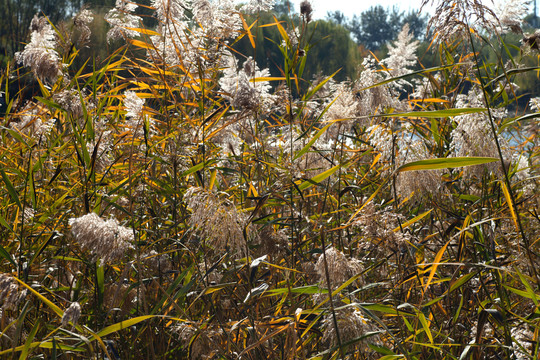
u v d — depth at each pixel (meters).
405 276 2.79
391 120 4.20
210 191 2.44
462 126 2.97
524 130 4.95
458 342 2.87
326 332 2.19
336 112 3.83
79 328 2.16
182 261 3.36
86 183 2.94
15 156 3.59
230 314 3.19
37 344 2.03
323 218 3.65
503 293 2.74
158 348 2.95
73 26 4.54
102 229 2.17
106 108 3.94
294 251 3.32
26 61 3.95
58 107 3.31
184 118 3.95
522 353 2.27
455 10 2.41
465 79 3.97
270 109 4.23
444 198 3.91
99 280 2.64
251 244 3.15
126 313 2.86
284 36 3.80
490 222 2.79
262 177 4.04
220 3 4.06
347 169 4.39
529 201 3.61
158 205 3.66
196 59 3.96
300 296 3.18
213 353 2.49
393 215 2.67
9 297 1.91
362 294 3.33
